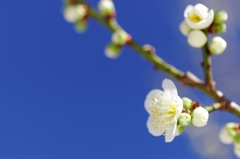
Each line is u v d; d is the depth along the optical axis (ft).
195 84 1.20
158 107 1.29
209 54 1.23
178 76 1.18
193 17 1.25
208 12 1.25
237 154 1.26
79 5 1.12
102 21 1.14
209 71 1.22
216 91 1.22
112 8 1.14
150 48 1.16
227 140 1.26
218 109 1.24
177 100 1.27
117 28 1.14
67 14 1.11
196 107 1.26
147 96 1.31
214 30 1.25
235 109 1.23
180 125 1.28
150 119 1.30
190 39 1.23
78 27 1.12
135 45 1.15
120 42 1.14
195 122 1.25
